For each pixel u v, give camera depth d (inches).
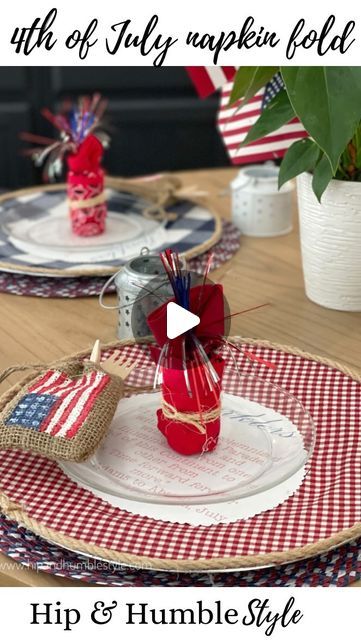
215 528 38.4
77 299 62.9
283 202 73.3
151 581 37.6
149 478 41.8
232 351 52.6
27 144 127.0
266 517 39.0
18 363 53.1
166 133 128.9
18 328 58.2
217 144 130.5
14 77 123.3
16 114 124.9
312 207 57.1
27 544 39.2
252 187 72.9
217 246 70.8
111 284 64.3
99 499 40.4
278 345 52.6
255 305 60.9
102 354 52.1
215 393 42.9
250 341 53.4
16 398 44.6
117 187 81.8
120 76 125.2
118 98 126.6
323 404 47.8
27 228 73.9
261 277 65.7
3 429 42.5
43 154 72.8
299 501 40.1
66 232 72.9
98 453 43.8
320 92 48.3
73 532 38.1
